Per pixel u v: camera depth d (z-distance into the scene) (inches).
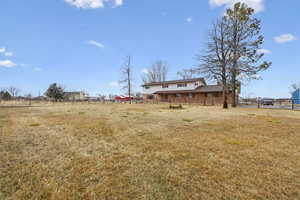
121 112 420.5
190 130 201.6
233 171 94.7
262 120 283.6
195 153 123.5
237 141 154.8
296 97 1071.0
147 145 142.0
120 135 175.8
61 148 131.6
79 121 259.8
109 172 92.4
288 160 110.7
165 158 113.6
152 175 89.5
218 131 196.9
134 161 108.1
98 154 120.0
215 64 645.3
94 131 192.2
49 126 216.2
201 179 85.4
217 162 107.3
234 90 741.9
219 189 76.2
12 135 166.7
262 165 102.9
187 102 1175.0
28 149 127.3
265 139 162.4
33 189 74.6
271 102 924.6
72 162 105.0
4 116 311.7
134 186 78.5
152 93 1443.2
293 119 297.9
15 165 98.9
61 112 400.2
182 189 76.2
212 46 667.4
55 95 1288.1
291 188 76.9
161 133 185.6
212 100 1038.4
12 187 75.9
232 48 649.0
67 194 71.2
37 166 98.3
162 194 72.2
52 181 81.7
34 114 350.0
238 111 473.7
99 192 73.2
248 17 679.7
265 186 78.7
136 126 224.5
